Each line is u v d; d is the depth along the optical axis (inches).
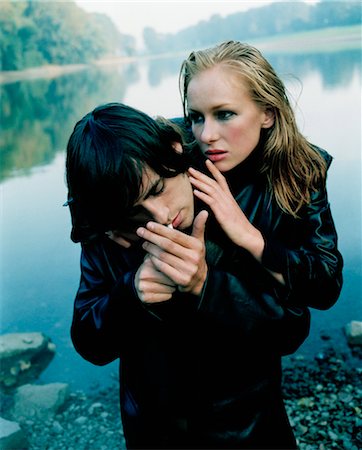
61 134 480.1
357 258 182.2
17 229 251.9
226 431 51.1
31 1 786.2
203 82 49.6
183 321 48.2
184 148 51.5
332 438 109.4
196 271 44.0
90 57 817.5
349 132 264.7
